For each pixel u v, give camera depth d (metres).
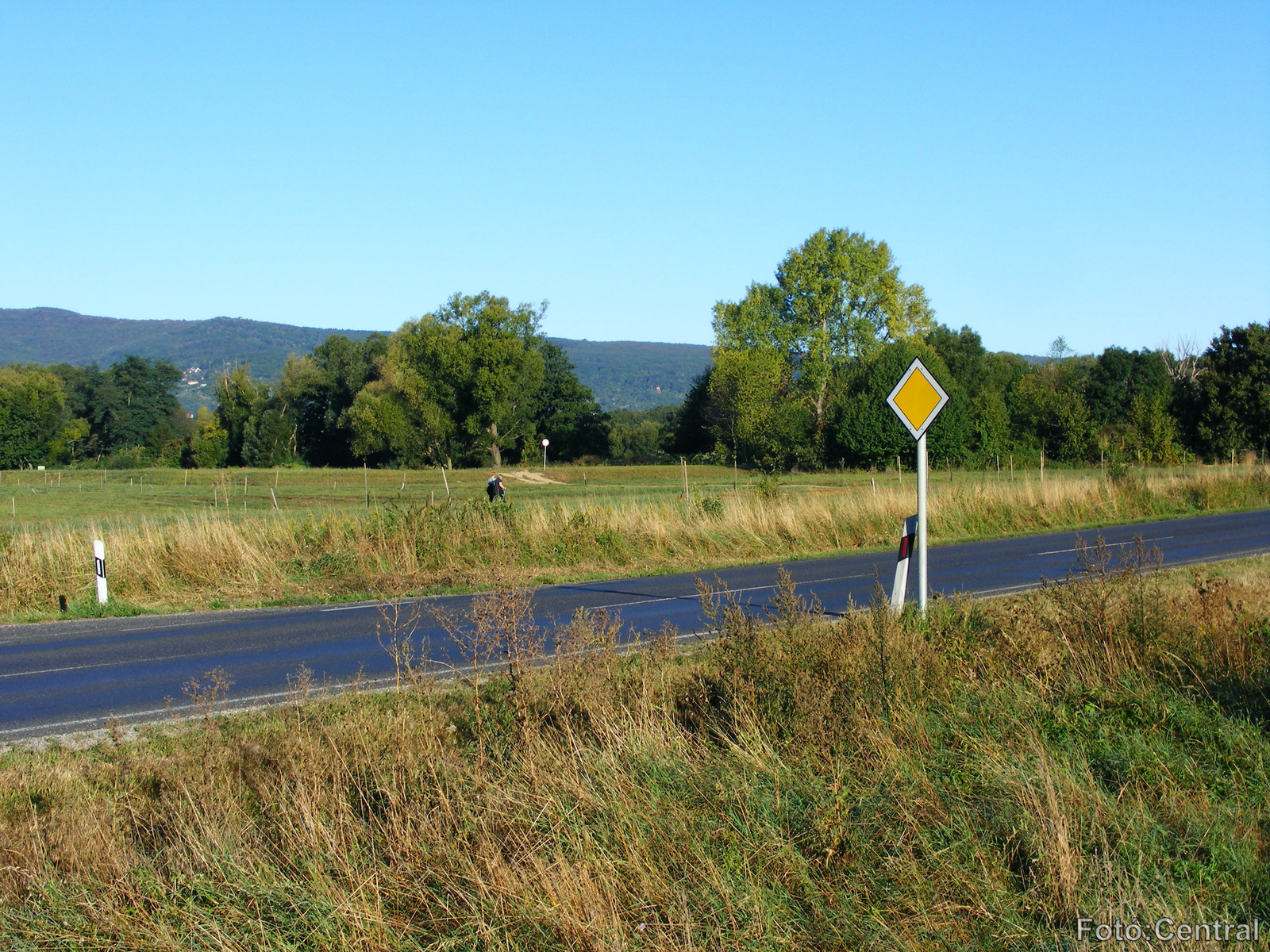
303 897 4.46
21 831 5.31
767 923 4.18
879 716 6.18
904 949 4.05
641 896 4.36
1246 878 4.63
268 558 17.94
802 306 73.38
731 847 4.71
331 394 97.12
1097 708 6.74
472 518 20.14
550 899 4.21
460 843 4.83
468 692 7.88
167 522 20.77
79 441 107.81
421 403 81.94
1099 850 4.81
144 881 4.71
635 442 101.12
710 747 6.09
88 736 7.67
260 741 6.90
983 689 6.98
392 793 5.33
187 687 8.77
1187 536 22.41
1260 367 57.56
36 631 13.46
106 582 15.76
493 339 81.88
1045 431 64.62
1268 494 33.38
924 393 9.30
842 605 13.77
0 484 61.44
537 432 95.25
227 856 4.84
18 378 102.56
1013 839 4.90
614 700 6.75
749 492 28.64
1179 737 6.37
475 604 7.58
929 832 4.95
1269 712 6.75
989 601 11.28
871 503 24.52
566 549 20.00
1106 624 7.96
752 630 7.45
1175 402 62.53
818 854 4.77
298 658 10.87
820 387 72.44
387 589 16.61
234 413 98.25
